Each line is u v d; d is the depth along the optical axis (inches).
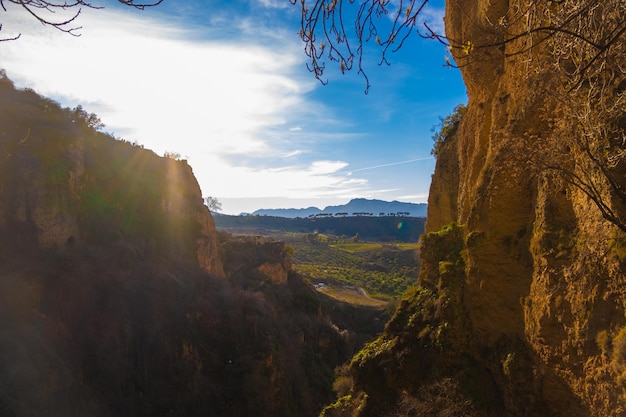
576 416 340.2
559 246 348.2
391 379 516.7
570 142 277.9
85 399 1249.4
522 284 414.3
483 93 566.3
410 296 579.2
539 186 386.0
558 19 192.2
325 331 2417.6
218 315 1934.1
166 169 2507.4
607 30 184.4
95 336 1455.5
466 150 645.3
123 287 1670.8
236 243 2864.2
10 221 1547.7
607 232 288.0
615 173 266.5
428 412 442.0
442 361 467.5
